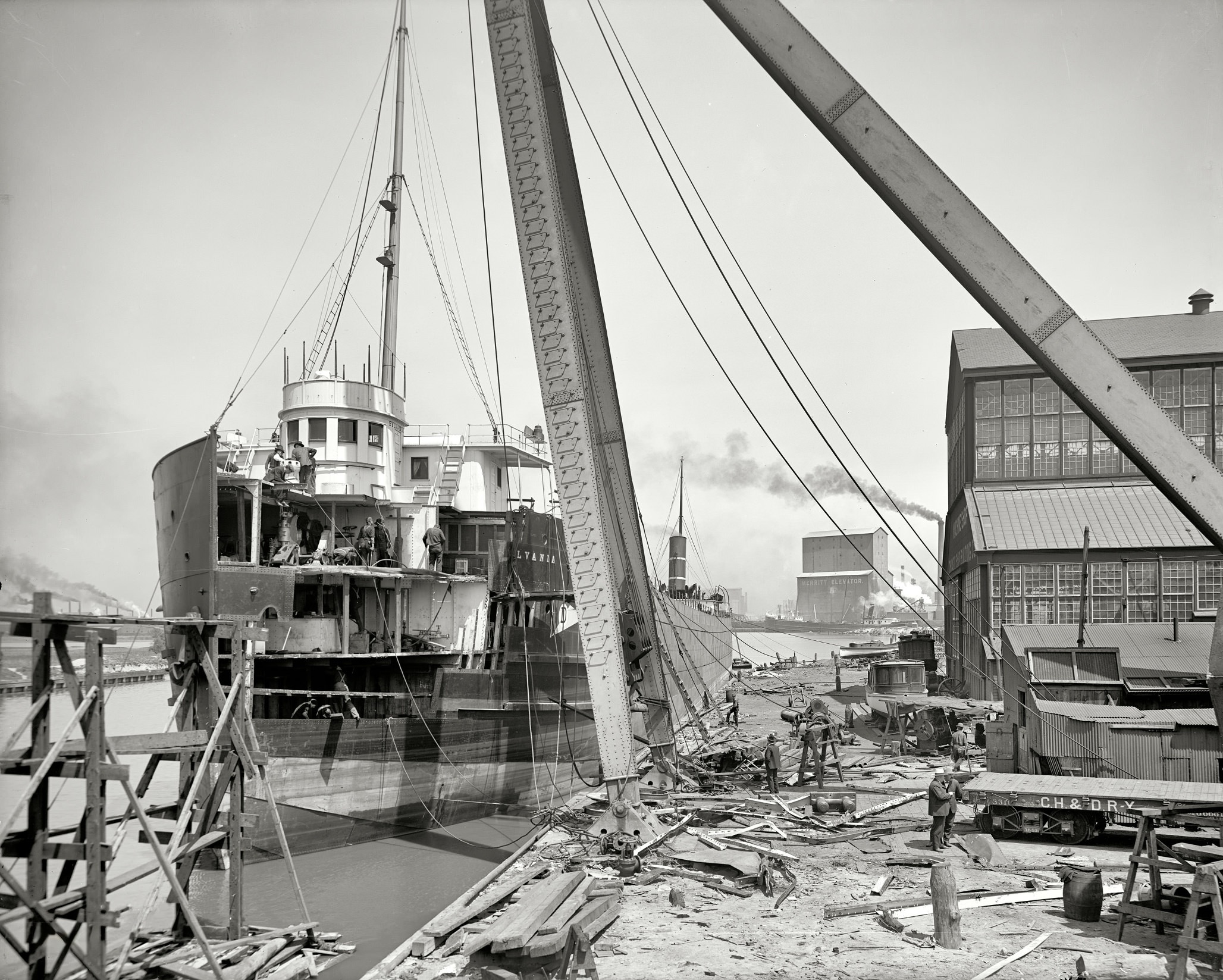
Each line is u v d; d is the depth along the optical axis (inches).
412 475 1190.3
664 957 474.0
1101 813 693.9
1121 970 440.5
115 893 726.5
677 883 624.1
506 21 725.9
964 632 1688.0
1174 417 1480.1
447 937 514.3
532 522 1128.8
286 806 795.4
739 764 1091.9
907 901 551.2
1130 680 987.3
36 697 420.2
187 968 445.7
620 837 681.0
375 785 866.8
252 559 845.8
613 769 721.6
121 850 862.5
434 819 929.5
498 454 1245.7
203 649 514.6
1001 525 1477.6
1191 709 861.2
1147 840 588.1
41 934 409.1
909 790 954.1
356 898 683.4
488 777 999.0
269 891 704.4
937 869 491.8
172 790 1186.0
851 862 666.8
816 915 546.9
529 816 1030.4
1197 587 1369.3
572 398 716.0
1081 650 933.2
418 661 963.3
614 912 549.0
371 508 1063.0
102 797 414.0
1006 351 1604.3
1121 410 493.0
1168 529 1409.9
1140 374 1497.3
